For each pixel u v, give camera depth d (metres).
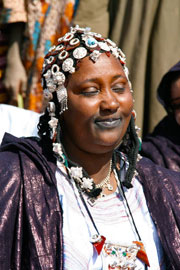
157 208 3.63
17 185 3.34
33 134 5.04
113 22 6.50
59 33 6.76
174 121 5.59
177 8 6.41
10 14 6.78
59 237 3.26
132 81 6.32
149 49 6.39
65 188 3.48
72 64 3.41
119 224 3.49
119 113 3.43
